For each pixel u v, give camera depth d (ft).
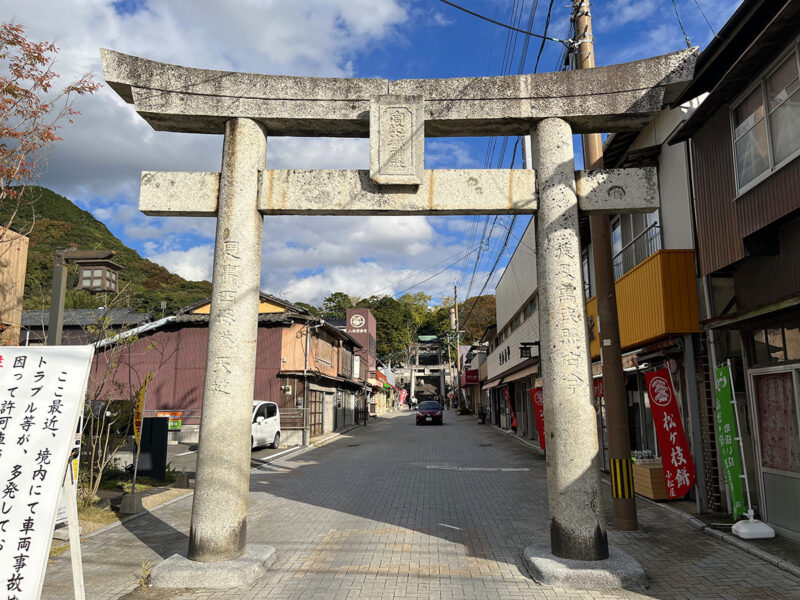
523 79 21.34
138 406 31.32
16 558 12.55
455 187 21.15
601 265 26.91
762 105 23.07
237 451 19.67
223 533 19.17
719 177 26.37
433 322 242.78
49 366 14.05
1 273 32.68
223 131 22.53
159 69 21.15
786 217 21.97
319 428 82.28
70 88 25.12
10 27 23.65
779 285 23.53
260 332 74.38
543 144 21.12
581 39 29.12
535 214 21.47
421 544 23.41
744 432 27.02
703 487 27.63
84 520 27.07
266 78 21.48
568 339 19.72
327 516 29.14
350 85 21.56
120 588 18.17
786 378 23.17
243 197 20.89
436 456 57.00
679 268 29.22
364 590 17.89
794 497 22.43
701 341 28.73
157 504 31.91
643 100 20.75
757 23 23.82
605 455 43.21
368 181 21.20
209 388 19.80
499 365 96.99
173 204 21.24
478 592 17.63
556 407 19.58
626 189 20.98
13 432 13.41
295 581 18.78
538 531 25.54
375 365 160.25
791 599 16.72
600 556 18.81
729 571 19.34
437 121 21.54
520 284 73.46
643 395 38.24
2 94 23.90
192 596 17.44
